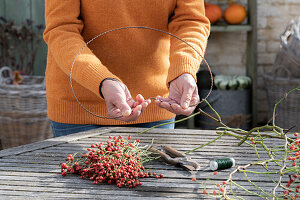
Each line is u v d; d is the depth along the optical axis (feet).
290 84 10.58
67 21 5.00
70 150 4.54
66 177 4.01
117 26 5.28
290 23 11.42
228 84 12.08
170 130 5.09
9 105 9.93
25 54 13.21
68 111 5.44
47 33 5.00
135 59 5.43
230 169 4.17
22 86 9.88
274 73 11.08
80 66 4.46
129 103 4.35
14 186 3.85
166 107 4.48
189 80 4.56
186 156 4.29
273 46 13.39
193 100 4.62
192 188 3.84
